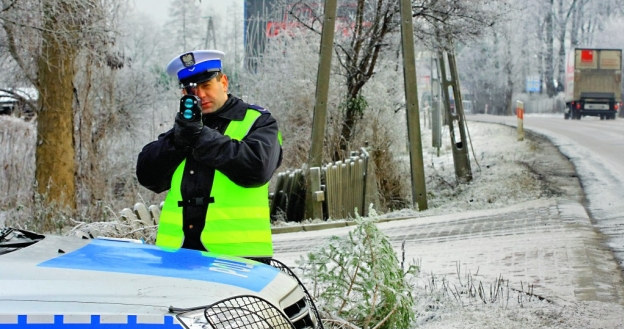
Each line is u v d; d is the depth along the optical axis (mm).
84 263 3965
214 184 4973
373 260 6062
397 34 21688
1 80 19797
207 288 3846
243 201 4977
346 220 14984
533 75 85750
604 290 7730
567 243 10367
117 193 18859
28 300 3555
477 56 81188
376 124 21109
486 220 13500
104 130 19250
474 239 11328
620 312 6926
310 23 23047
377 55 21141
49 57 16766
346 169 16484
